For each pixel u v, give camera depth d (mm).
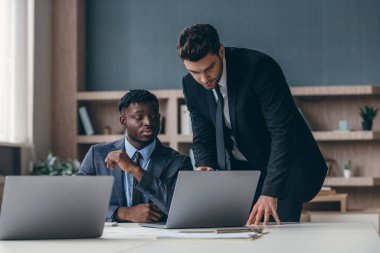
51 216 1742
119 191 2539
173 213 2014
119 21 6324
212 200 2051
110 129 6086
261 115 2625
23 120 5523
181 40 2260
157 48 6281
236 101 2551
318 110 6074
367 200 6012
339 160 6055
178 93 5906
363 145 6023
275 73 2512
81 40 6168
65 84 6035
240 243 1561
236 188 2076
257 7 6172
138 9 6312
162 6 6285
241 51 2541
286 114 2500
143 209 2449
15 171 5281
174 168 2557
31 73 5633
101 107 6270
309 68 6105
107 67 6324
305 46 6121
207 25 2277
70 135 5996
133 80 6293
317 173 2789
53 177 1734
